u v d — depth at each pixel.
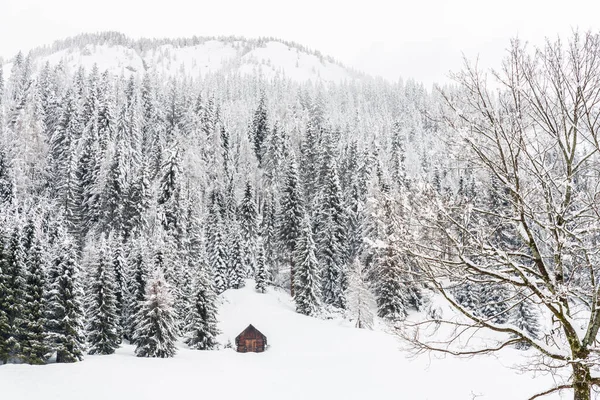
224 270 57.69
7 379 20.27
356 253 54.88
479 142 6.56
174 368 27.14
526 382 18.67
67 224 53.72
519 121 6.07
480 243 6.13
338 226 54.81
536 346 6.48
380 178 52.53
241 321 49.78
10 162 58.97
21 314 30.97
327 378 23.02
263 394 20.56
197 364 29.59
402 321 7.00
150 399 19.25
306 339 44.84
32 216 43.06
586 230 5.88
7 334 30.42
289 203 58.25
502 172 6.35
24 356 29.89
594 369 6.25
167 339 34.69
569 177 5.98
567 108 6.34
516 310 27.50
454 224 6.49
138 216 51.81
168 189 55.94
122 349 38.91
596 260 6.23
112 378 22.30
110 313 36.31
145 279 42.47
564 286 5.80
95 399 18.62
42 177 64.31
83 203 57.62
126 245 48.50
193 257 54.62
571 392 16.28
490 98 6.31
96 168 58.56
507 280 6.38
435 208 6.25
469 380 19.45
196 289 42.41
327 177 57.12
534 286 6.22
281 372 26.27
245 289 57.25
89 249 46.31
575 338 6.04
